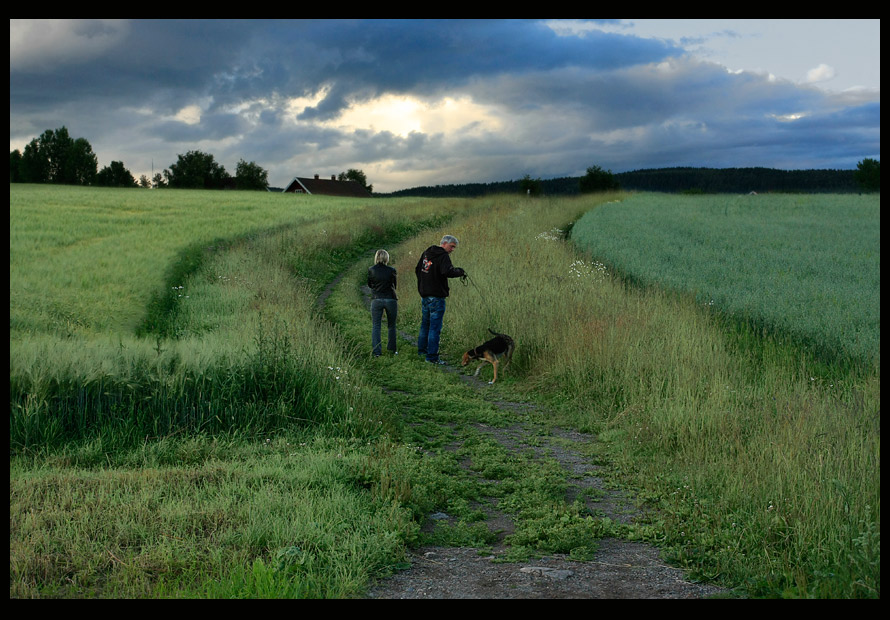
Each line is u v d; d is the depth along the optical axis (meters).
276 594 3.41
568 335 10.40
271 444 6.84
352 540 4.23
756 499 5.07
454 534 4.74
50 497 4.80
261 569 3.60
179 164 104.00
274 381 7.73
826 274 17.69
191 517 4.48
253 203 41.56
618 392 8.99
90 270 16.88
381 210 33.75
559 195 53.94
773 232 28.25
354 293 17.36
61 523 4.34
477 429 7.90
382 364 10.77
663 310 11.93
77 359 7.12
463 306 12.94
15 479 5.19
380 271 11.25
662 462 6.55
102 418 6.79
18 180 99.12
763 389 8.20
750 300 13.53
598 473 6.43
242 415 7.29
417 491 5.35
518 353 10.77
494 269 15.46
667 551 4.48
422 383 9.84
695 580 3.99
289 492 5.06
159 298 14.92
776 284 15.89
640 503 5.53
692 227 29.75
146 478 5.35
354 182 92.38
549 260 17.12
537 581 3.91
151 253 19.48
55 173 100.81
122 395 7.00
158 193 52.84
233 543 4.13
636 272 17.16
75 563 3.79
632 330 10.32
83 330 11.38
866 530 4.11
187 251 19.88
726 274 17.31
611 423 8.05
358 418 7.48
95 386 6.87
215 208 36.62
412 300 15.35
